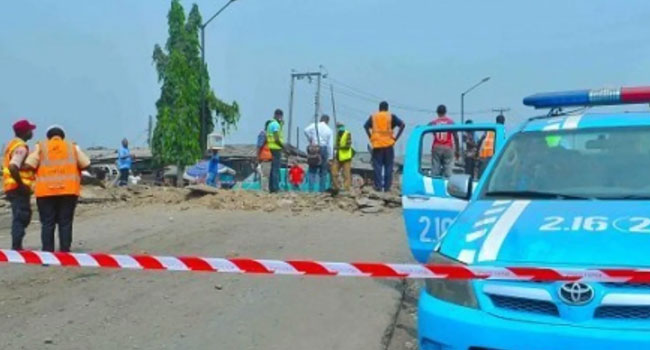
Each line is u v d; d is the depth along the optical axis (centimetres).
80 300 727
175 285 783
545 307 384
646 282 368
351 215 1321
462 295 409
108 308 698
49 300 728
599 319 373
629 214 439
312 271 458
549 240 411
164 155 3453
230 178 2502
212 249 987
